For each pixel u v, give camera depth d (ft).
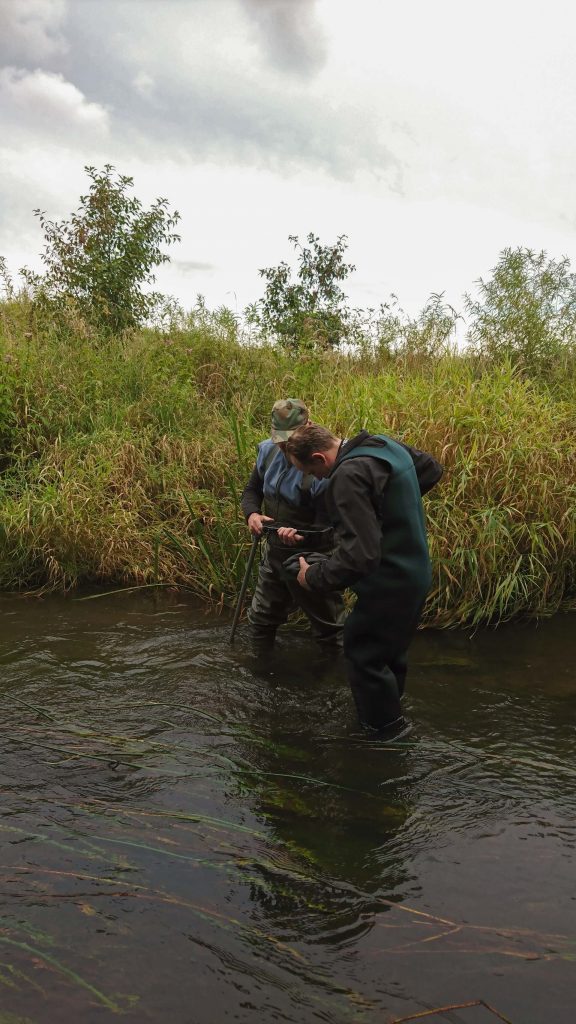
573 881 7.28
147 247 33.19
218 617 15.88
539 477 17.12
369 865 7.47
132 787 8.82
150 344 26.48
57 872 7.11
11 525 18.29
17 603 16.57
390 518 9.32
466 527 16.35
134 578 18.48
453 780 9.29
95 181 32.45
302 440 9.68
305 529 12.98
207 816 8.27
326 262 34.55
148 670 12.66
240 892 6.97
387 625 9.74
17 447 21.48
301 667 13.02
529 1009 5.59
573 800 8.88
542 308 27.43
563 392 24.09
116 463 20.17
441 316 25.88
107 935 6.28
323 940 6.34
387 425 17.76
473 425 17.49
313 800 8.73
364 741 10.27
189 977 5.84
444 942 6.34
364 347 26.35
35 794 8.55
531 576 16.20
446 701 11.71
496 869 7.46
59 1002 5.52
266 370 26.14
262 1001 5.62
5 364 22.85
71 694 11.55
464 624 15.85
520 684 12.49
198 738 10.21
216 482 19.81
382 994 5.73
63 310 28.66
